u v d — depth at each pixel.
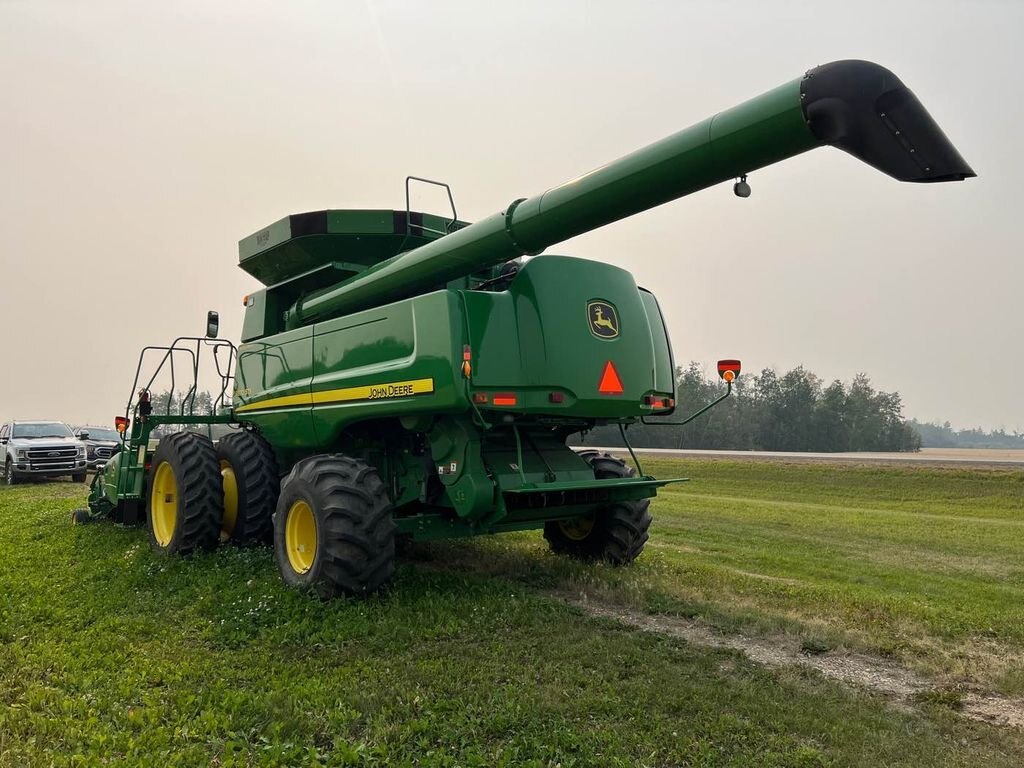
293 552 5.79
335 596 5.28
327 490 5.36
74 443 18.41
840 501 18.42
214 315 8.91
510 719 3.42
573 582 6.30
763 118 3.52
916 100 3.31
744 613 5.46
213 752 3.08
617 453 33.41
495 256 5.24
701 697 3.79
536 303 5.41
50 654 4.18
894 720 3.63
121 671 3.98
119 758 2.99
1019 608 6.12
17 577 6.11
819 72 3.36
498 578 6.35
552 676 4.04
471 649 4.46
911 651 4.74
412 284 6.04
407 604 5.29
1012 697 4.07
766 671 4.28
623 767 3.03
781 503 15.88
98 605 5.30
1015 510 16.69
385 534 5.39
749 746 3.30
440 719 3.45
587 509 6.47
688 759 3.18
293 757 3.04
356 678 3.94
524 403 5.29
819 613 5.61
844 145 3.38
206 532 7.08
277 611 5.05
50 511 10.63
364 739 3.25
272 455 7.56
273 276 7.92
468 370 5.03
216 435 8.88
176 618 5.03
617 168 4.17
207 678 3.92
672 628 5.20
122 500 8.35
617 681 4.00
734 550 8.91
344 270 7.23
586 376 5.49
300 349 6.91
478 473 5.44
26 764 2.89
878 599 6.12
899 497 19.14
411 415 5.62
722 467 24.61
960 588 6.97
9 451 17.73
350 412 6.03
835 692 3.99
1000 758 3.28
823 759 3.15
